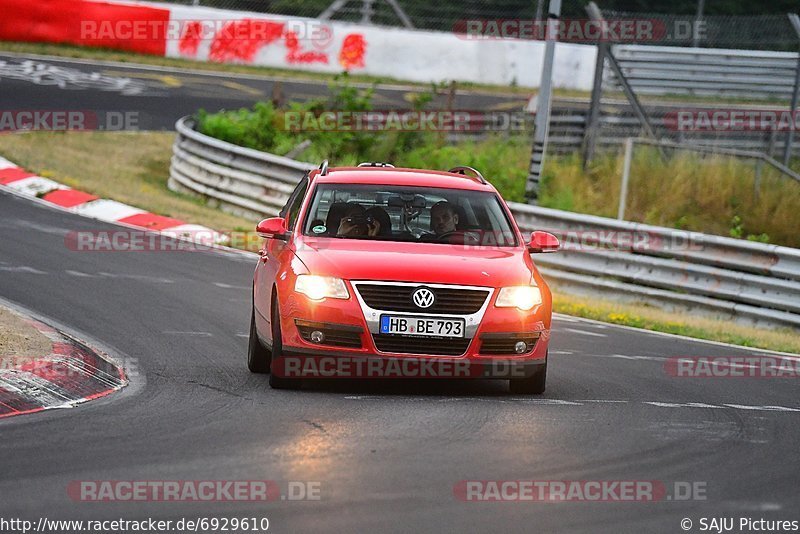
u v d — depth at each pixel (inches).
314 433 989.2
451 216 1332.4
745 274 2354.8
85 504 754.2
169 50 4921.3
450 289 1194.6
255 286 1401.3
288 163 3063.5
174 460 876.6
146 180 3481.8
